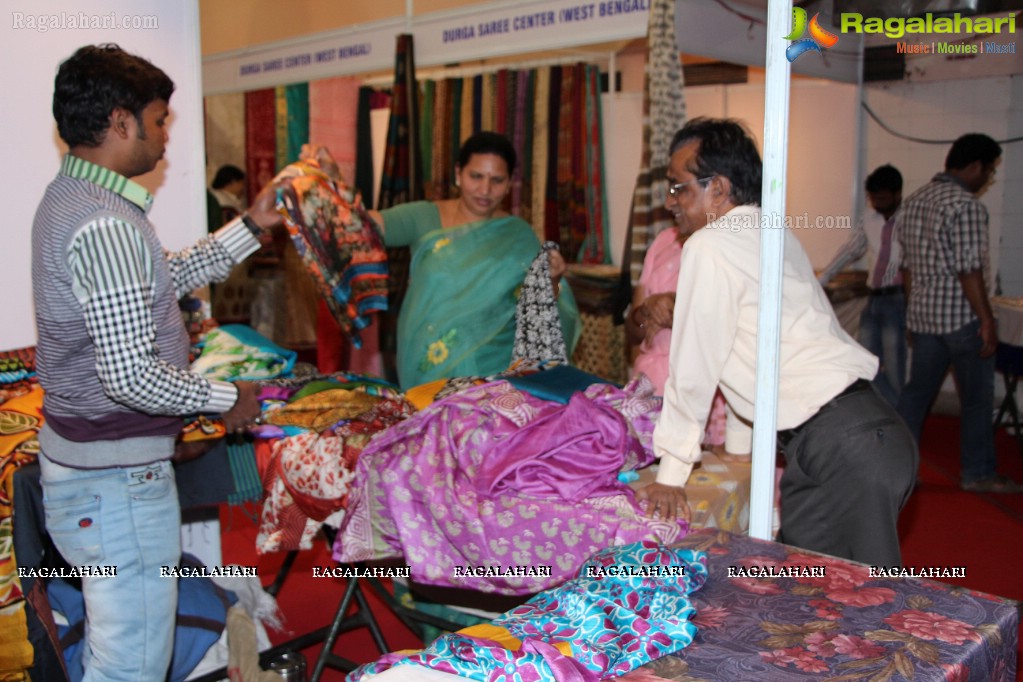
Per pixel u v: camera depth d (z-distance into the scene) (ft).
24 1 7.84
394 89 14.64
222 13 18.92
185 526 9.21
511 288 11.11
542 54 17.01
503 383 7.57
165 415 6.26
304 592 10.67
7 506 6.51
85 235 5.64
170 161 8.84
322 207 9.13
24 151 8.00
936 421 18.49
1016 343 14.35
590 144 16.53
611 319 15.70
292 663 7.32
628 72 17.92
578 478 6.61
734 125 7.08
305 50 16.03
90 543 6.12
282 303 21.34
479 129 16.61
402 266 15.28
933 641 4.23
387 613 10.19
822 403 6.61
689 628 4.27
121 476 6.15
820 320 6.89
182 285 7.64
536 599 4.78
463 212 11.39
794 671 3.97
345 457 7.35
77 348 5.92
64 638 7.47
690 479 7.31
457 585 6.94
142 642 6.34
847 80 16.33
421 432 7.24
